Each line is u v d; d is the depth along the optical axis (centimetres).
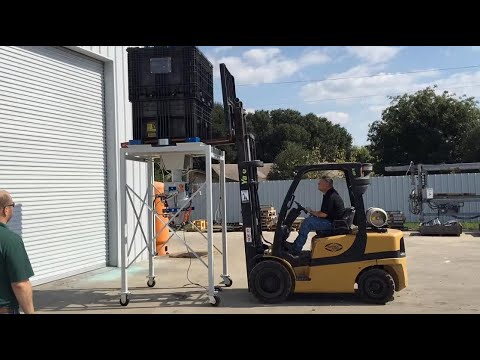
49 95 931
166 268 1085
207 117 880
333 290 717
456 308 679
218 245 1508
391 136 3569
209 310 693
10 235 385
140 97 795
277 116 5384
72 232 988
